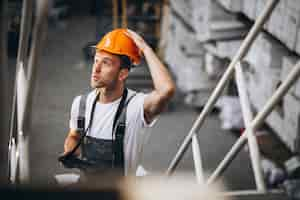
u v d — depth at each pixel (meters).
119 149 2.45
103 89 2.47
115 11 8.98
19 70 1.79
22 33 1.64
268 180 4.78
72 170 3.88
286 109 4.41
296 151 4.33
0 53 0.89
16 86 2.02
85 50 9.29
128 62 2.50
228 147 6.11
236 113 6.29
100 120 2.48
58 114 6.59
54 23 11.91
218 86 2.19
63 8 12.44
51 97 7.34
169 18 8.68
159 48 8.81
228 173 5.41
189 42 7.32
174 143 6.23
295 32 3.95
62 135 5.89
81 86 7.98
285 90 1.60
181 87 7.63
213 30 6.03
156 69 2.44
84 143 2.52
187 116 7.00
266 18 1.90
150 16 8.87
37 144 5.67
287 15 4.09
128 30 2.57
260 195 1.40
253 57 5.06
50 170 5.08
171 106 7.16
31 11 1.54
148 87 8.23
